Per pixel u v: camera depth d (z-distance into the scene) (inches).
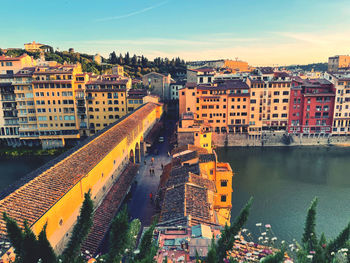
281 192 2864.2
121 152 2516.0
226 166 2010.3
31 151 4247.0
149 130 4338.1
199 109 4650.6
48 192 1330.0
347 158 3983.8
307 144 4670.3
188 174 1754.4
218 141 4697.3
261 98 4569.4
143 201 2383.1
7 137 4468.5
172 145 3966.5
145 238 525.7
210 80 5344.5
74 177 1546.5
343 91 4468.5
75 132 4355.3
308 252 540.7
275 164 3742.6
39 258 454.0
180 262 756.6
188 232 1082.7
